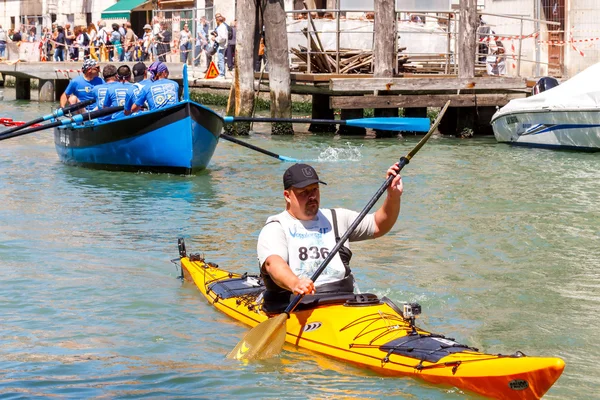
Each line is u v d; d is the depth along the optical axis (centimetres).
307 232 802
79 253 1173
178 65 3903
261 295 884
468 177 1817
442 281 1053
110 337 843
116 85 1920
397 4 2853
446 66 2784
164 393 708
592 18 3322
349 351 751
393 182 809
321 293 810
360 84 2498
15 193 1636
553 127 2266
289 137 2606
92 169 1961
